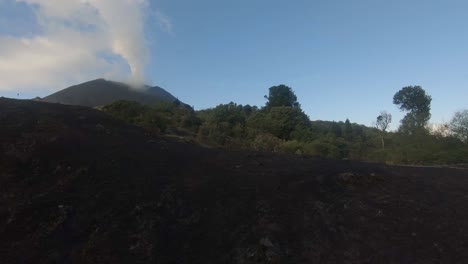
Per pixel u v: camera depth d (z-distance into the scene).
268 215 6.82
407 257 5.95
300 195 7.68
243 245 5.99
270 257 5.72
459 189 9.41
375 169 10.30
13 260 5.46
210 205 7.11
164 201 7.14
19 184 7.62
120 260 5.58
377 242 6.32
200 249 5.94
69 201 6.95
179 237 6.21
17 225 6.24
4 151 8.65
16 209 6.59
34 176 7.98
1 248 5.70
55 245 5.87
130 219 6.53
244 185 7.99
